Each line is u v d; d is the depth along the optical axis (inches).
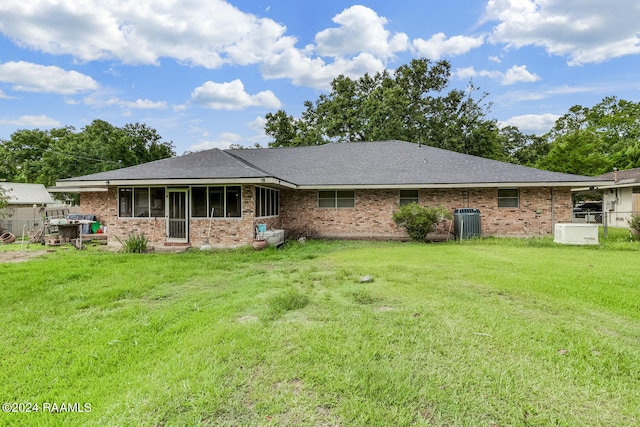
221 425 92.2
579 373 115.4
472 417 94.6
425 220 509.0
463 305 187.8
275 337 145.8
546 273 271.0
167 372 120.2
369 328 154.4
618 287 224.8
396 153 664.4
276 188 575.5
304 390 107.6
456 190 563.2
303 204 605.3
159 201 489.7
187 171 476.7
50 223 584.1
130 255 410.0
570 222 534.3
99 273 299.4
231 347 136.9
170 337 154.0
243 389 108.6
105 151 1317.7
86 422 95.9
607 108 1565.0
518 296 206.2
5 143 1465.3
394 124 1066.7
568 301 194.9
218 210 479.5
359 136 1173.7
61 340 152.2
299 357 127.6
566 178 501.7
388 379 112.3
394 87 1144.8
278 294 215.5
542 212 539.8
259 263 349.7
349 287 233.9
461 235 528.7
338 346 136.2
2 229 796.0
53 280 271.6
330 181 561.6
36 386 115.9
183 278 278.8
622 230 651.5
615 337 144.4
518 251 404.2
